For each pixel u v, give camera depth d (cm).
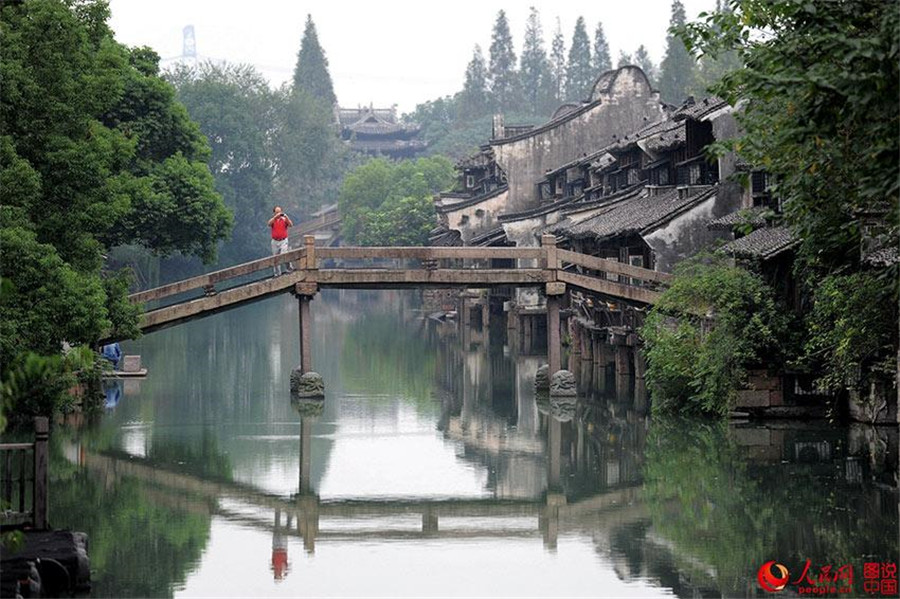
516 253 4556
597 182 7112
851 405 3916
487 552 2569
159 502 3005
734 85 2370
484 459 3584
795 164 2372
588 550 2561
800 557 2436
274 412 4450
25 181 3022
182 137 5006
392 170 12350
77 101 3334
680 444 3706
